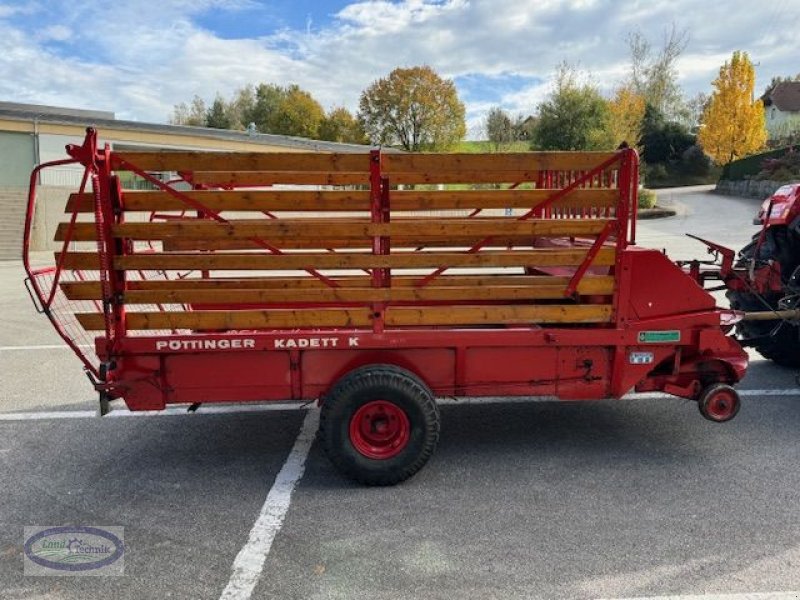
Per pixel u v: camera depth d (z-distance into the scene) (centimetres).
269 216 488
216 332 411
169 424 464
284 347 360
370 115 4266
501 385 377
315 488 359
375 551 295
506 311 371
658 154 4359
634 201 377
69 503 346
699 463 388
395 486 359
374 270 370
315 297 362
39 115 2588
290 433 444
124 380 360
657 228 2192
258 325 364
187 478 375
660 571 278
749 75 3719
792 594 262
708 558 287
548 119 3131
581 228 364
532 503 339
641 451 407
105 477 377
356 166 347
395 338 364
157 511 336
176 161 344
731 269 512
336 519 324
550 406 494
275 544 302
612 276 374
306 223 355
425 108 4153
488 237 392
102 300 349
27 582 277
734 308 574
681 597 260
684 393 400
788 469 379
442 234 361
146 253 365
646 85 4541
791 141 3534
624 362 380
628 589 266
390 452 355
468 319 370
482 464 389
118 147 2723
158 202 353
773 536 304
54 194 1856
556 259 369
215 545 303
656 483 361
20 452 416
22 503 346
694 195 3472
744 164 3484
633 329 376
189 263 355
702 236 1891
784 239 530
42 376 595
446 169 352
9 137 2469
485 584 270
